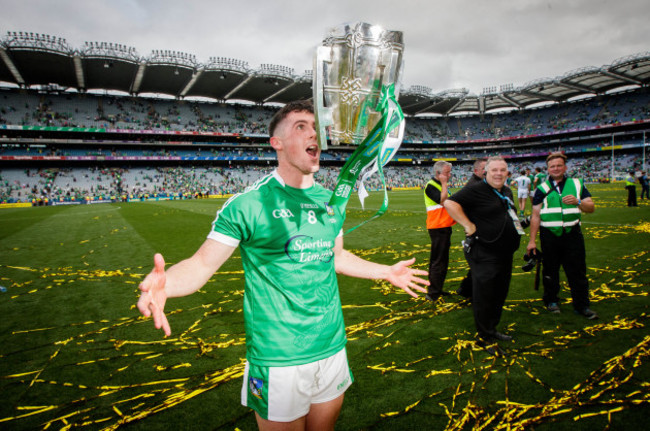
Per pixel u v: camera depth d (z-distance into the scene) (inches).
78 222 693.3
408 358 128.4
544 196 162.4
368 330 153.3
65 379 122.9
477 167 163.0
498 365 121.3
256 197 56.9
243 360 132.1
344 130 50.9
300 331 57.4
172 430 95.9
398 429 93.0
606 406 97.7
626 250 270.5
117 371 127.3
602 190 1071.0
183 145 1996.8
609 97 2180.1
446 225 181.0
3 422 101.0
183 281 52.1
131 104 1991.9
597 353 125.1
